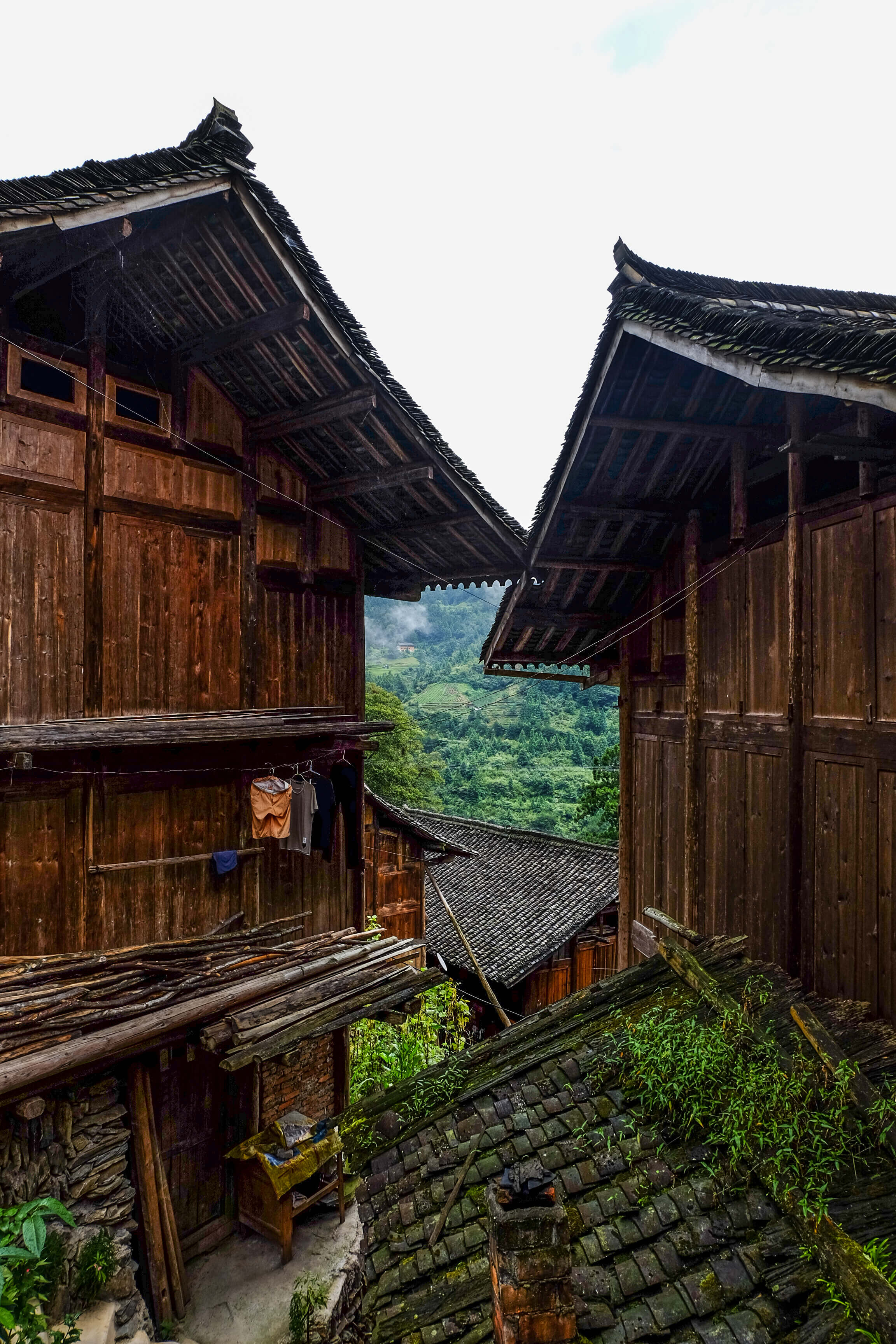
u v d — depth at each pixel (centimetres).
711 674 714
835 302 683
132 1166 657
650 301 566
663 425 637
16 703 599
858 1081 416
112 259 613
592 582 877
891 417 502
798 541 576
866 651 503
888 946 479
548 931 1560
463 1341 343
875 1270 305
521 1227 308
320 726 764
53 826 630
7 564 596
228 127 604
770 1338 307
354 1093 1018
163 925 706
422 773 3059
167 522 711
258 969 738
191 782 730
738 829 660
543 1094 515
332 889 880
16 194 525
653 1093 463
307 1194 794
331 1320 646
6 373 596
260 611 795
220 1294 686
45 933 624
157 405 711
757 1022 495
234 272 644
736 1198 384
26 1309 522
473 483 783
